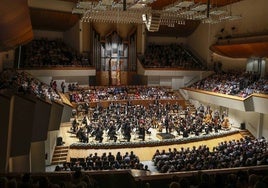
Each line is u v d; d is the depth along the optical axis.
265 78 25.69
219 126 24.66
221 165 13.05
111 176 6.43
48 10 26.09
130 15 22.61
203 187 4.91
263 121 24.12
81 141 20.19
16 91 11.16
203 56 33.84
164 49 35.09
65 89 29.12
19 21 11.05
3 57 23.69
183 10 19.09
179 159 15.34
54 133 18.92
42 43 30.16
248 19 27.64
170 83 33.34
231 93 25.89
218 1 28.77
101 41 31.50
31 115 10.74
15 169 12.21
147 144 20.83
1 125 9.34
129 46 32.62
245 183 5.44
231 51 29.27
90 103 26.84
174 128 23.41
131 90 30.30
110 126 21.25
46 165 17.81
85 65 29.36
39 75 26.36
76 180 5.21
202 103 30.61
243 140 20.09
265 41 23.59
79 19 29.52
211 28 32.44
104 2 16.47
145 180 5.98
